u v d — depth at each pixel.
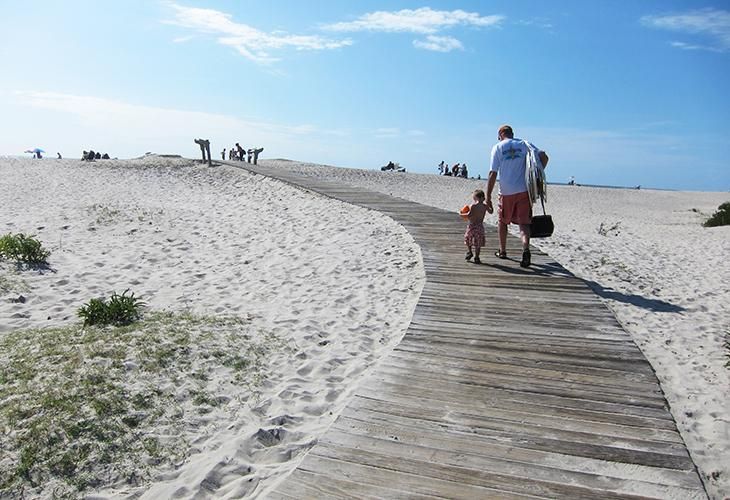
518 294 7.14
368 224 13.01
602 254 11.16
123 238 11.92
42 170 25.03
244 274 9.38
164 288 8.52
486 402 4.24
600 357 5.11
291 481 3.28
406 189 31.38
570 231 16.72
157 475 3.85
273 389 5.12
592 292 7.22
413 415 4.05
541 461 3.45
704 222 24.67
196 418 4.55
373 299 7.80
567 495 3.11
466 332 5.79
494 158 8.01
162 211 14.95
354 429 3.86
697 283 9.23
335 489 3.20
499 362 5.01
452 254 9.62
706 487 3.49
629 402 4.23
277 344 6.13
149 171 25.84
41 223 12.81
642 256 11.52
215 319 6.76
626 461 3.45
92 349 5.49
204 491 3.65
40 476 3.71
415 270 9.01
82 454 3.93
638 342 6.10
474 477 3.29
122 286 8.52
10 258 9.36
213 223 13.98
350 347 6.08
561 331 5.80
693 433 4.18
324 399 4.91
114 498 3.57
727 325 6.88
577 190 44.03
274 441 4.24
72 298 7.79
